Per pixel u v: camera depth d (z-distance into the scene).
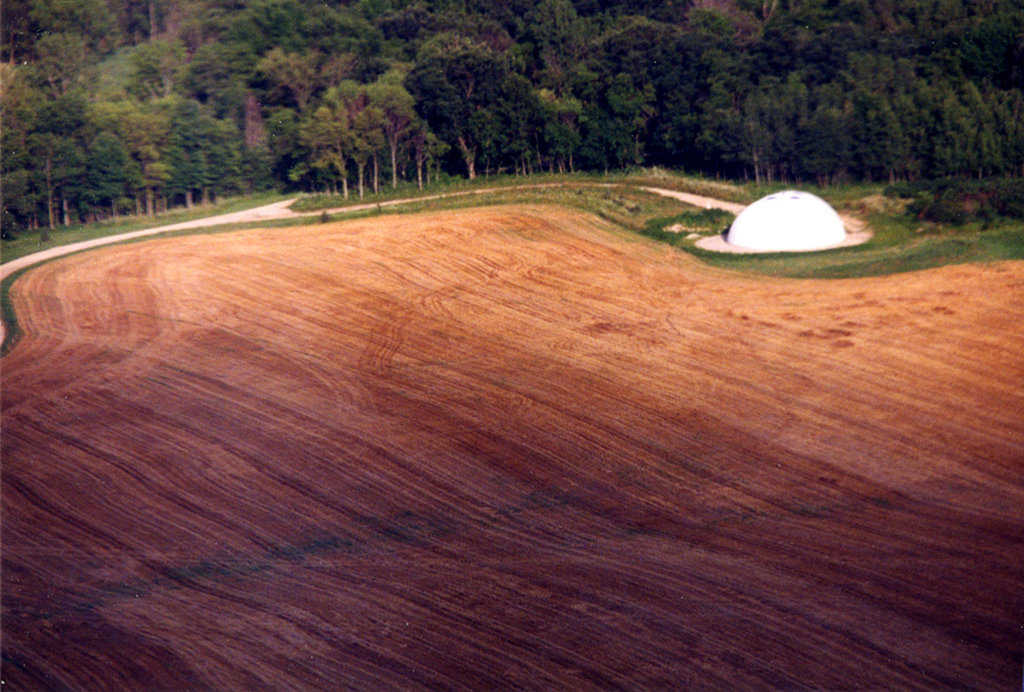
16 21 68.75
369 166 65.38
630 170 67.06
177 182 60.59
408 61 81.38
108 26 79.81
